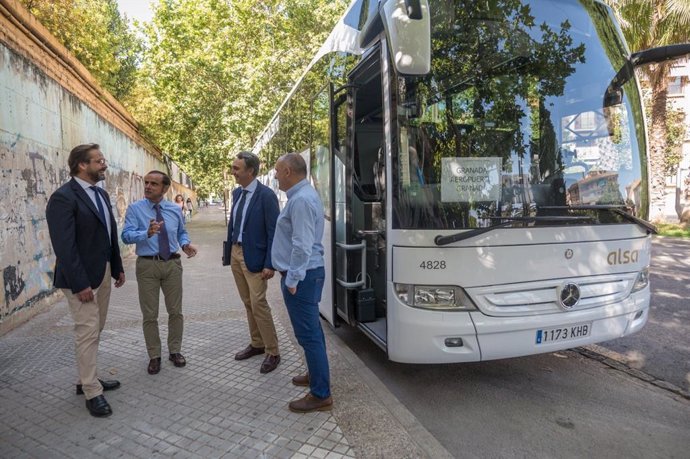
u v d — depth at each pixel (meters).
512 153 3.65
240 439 3.21
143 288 4.41
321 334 3.56
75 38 11.27
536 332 3.53
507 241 3.49
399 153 3.57
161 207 4.54
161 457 3.03
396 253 3.56
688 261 10.73
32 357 4.91
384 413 3.50
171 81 22.06
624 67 4.10
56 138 8.03
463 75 3.63
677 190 23.86
